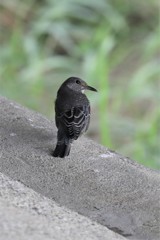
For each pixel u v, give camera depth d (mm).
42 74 16406
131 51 18344
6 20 19047
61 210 7379
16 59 16219
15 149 8789
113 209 7754
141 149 13156
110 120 14664
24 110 9797
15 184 7719
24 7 19281
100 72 14438
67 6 17766
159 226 7527
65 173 8383
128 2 19484
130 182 8312
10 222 6820
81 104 9023
